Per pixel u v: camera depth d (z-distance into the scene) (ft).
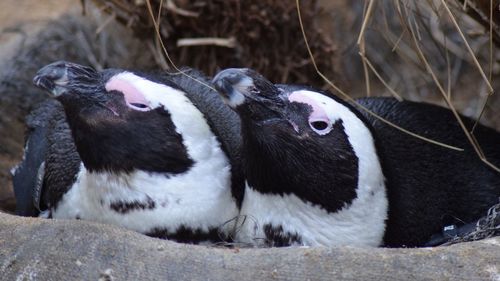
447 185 27.35
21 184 28.89
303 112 23.13
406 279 19.83
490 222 24.94
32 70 37.27
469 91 37.68
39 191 26.96
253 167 23.38
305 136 22.98
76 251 20.97
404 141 28.07
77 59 37.96
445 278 19.80
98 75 23.29
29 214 28.37
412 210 25.91
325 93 23.79
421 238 25.99
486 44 34.65
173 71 31.01
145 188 23.21
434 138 28.55
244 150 23.43
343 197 23.36
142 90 22.99
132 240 21.07
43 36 37.96
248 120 22.82
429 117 29.40
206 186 23.65
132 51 37.58
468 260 20.10
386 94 39.70
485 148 28.89
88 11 38.55
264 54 35.63
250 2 34.88
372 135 24.09
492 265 20.01
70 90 22.58
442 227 26.63
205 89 28.73
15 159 35.96
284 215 23.66
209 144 23.85
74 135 23.13
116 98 22.91
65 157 25.27
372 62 40.57
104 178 23.24
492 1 25.81
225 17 34.91
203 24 35.06
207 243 23.94
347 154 23.21
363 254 20.30
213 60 35.47
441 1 27.35
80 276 20.53
